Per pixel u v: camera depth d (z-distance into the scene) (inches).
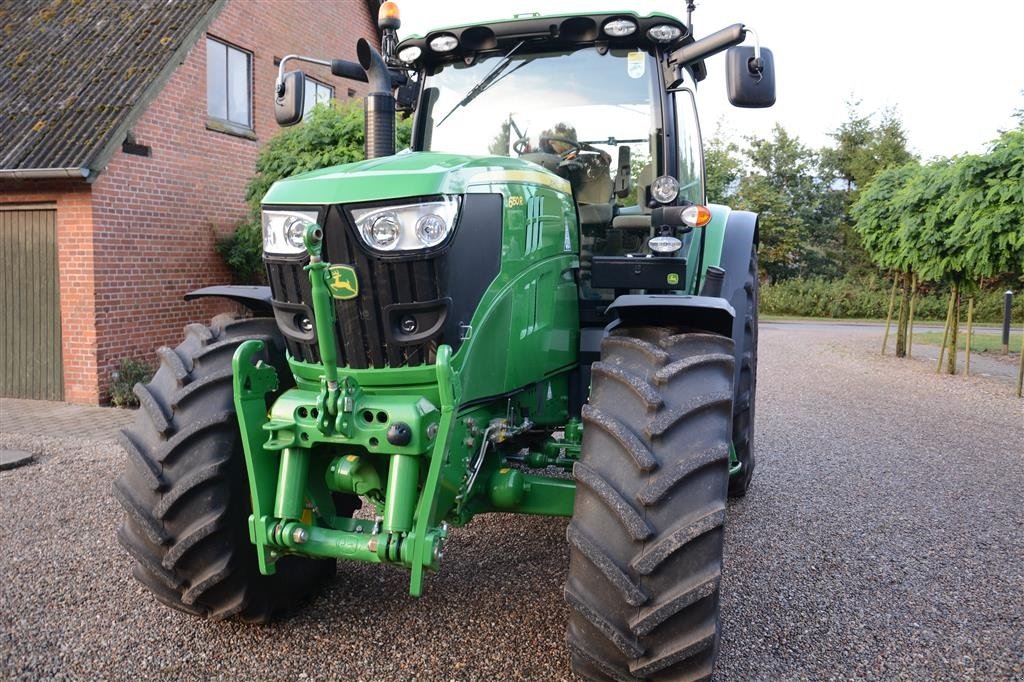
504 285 117.3
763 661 125.5
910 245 455.8
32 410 353.1
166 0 440.5
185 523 118.0
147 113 391.2
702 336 117.6
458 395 105.6
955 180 398.0
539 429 149.1
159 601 133.4
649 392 106.1
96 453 265.4
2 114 382.9
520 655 125.3
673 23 152.1
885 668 124.0
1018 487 224.2
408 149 169.0
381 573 157.0
